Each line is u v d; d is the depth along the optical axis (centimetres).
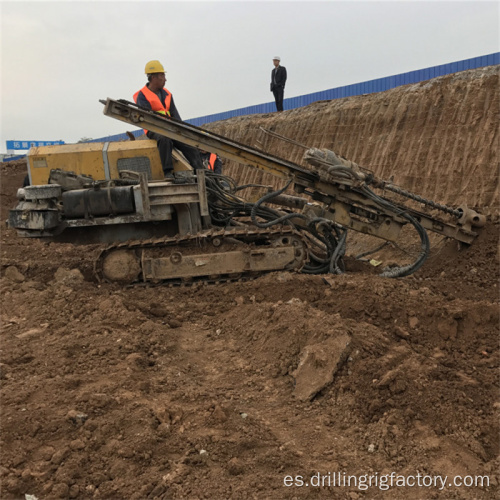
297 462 340
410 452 352
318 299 622
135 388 432
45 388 429
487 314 527
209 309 638
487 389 416
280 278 666
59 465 334
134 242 700
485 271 763
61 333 551
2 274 808
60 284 712
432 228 802
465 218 815
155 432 369
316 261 752
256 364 489
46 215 701
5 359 488
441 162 1102
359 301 577
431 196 1096
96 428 371
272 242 708
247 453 351
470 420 377
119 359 488
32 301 648
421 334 523
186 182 730
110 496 308
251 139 1892
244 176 1884
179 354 517
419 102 1222
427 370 432
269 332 523
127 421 378
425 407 390
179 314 623
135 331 552
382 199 744
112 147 759
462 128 1088
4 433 361
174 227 738
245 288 667
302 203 850
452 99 1135
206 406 402
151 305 628
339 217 766
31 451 348
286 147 1675
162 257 698
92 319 584
